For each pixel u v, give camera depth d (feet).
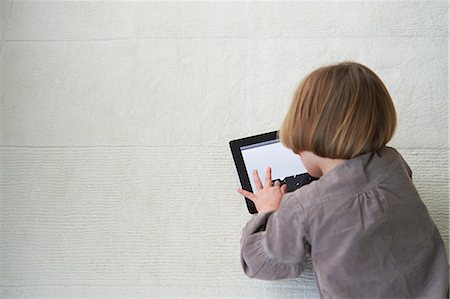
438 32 4.49
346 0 4.69
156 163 4.01
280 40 4.51
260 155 3.81
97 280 3.63
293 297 3.49
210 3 4.72
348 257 2.65
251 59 4.43
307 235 2.72
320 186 2.67
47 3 4.75
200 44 4.53
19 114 4.26
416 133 4.04
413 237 2.72
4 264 3.69
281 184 3.66
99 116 4.24
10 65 4.50
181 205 3.85
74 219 3.84
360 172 2.65
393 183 2.69
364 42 4.46
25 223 3.83
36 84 4.40
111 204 3.88
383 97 2.68
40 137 4.16
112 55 4.52
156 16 4.70
